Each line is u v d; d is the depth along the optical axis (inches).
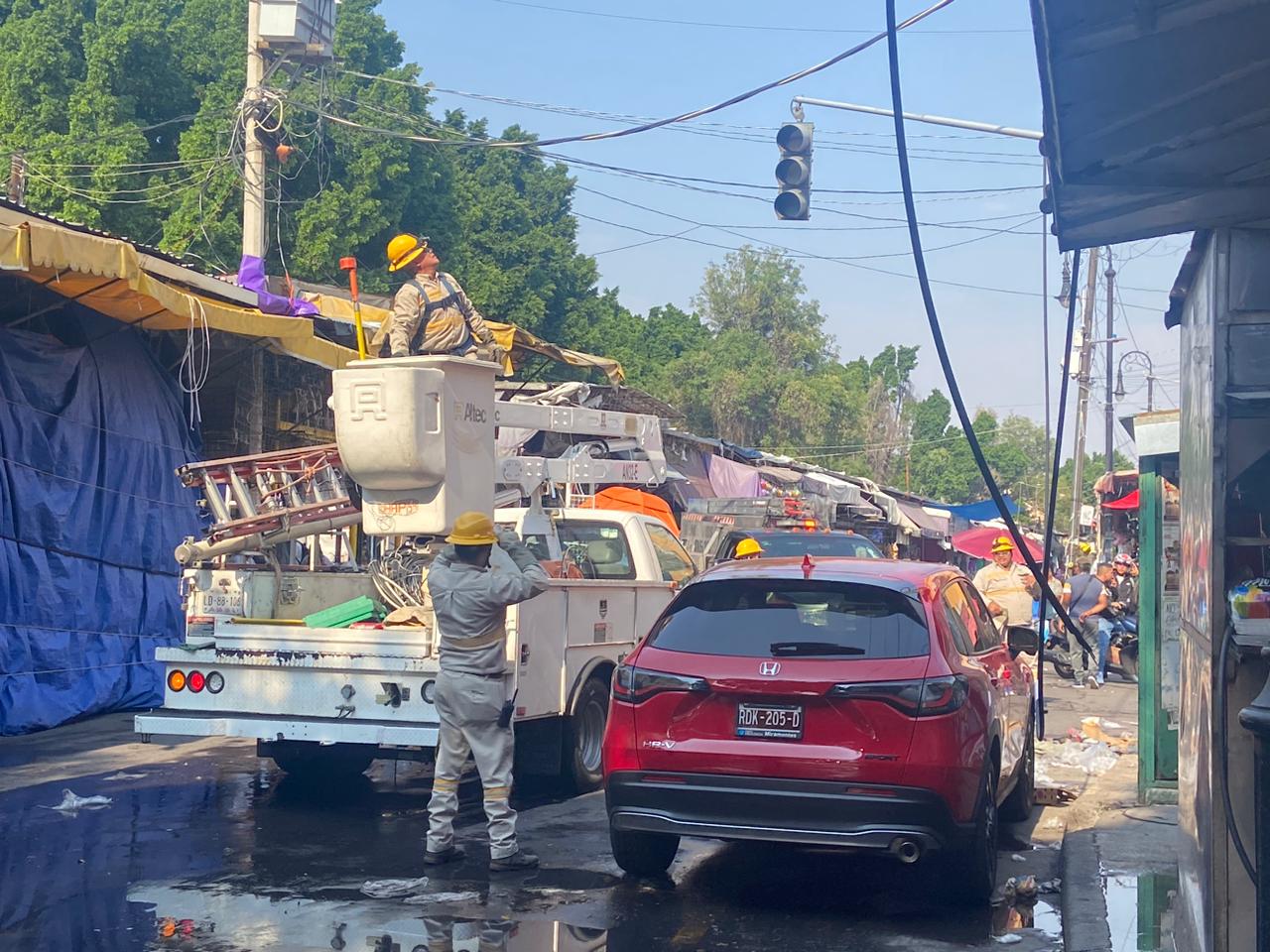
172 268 532.4
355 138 1168.2
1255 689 175.6
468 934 235.6
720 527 806.5
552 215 1763.0
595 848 309.3
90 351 518.6
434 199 1293.1
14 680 460.4
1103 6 138.4
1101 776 420.8
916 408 4094.5
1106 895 263.7
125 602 527.2
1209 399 179.2
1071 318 215.9
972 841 254.2
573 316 1642.5
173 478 567.2
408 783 403.9
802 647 258.5
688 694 258.4
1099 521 1593.3
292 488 374.6
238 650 347.3
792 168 581.9
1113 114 160.9
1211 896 173.0
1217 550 174.6
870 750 246.8
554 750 376.2
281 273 1133.1
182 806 353.7
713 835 255.3
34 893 259.1
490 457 350.3
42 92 1079.6
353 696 341.4
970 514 2293.3
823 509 1211.2
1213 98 156.5
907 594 265.1
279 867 286.2
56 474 489.7
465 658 285.3
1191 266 198.5
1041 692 234.5
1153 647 368.5
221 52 1149.7
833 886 280.7
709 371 2422.5
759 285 2970.0
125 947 225.0
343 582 383.2
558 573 393.1
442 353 362.0
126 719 505.4
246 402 655.8
